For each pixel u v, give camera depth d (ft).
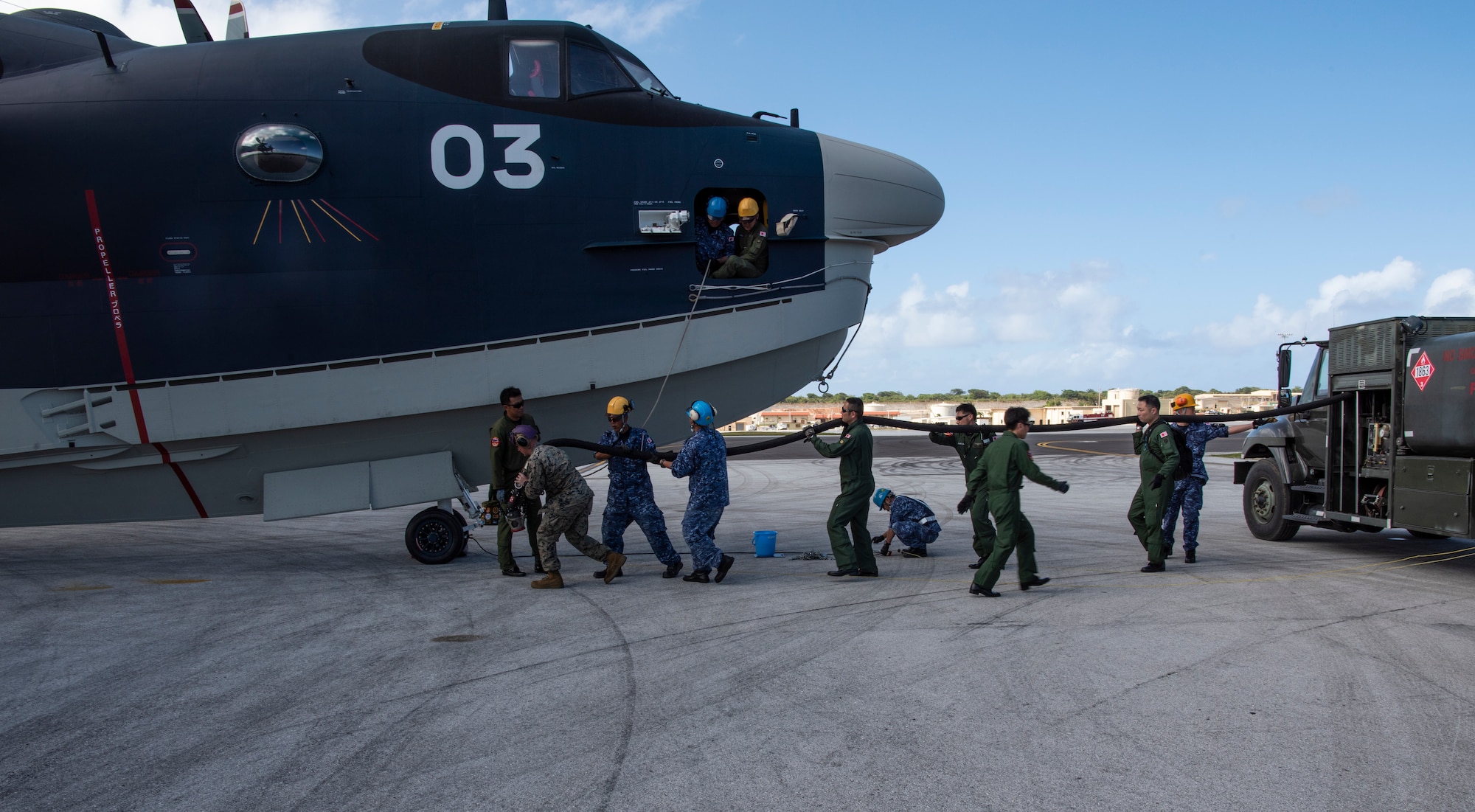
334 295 25.79
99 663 15.89
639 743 11.57
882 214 29.45
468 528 28.14
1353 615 18.98
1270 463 31.55
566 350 26.78
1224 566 25.93
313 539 35.81
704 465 23.03
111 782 10.55
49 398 25.25
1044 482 20.43
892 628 17.79
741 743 11.56
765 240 27.91
